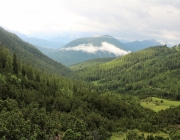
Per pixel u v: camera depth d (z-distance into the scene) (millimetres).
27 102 88250
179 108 116625
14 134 49000
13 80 107062
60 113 84125
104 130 70688
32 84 115312
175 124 96938
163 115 109250
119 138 73375
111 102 129250
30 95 94500
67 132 55750
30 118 62781
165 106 169625
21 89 99000
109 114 112625
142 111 146250
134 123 95875
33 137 49562
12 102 75875
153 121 99500
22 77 121312
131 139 67438
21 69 138500
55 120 70188
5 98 83438
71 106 104438
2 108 69188
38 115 66312
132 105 159000
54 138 53875
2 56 138000
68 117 75812
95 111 111750
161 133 83312
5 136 47875
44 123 62219
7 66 128750
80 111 96000
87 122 79250
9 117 55562
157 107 167375
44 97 100812
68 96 126125
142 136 68875
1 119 54469
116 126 87562
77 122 67938
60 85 157875
